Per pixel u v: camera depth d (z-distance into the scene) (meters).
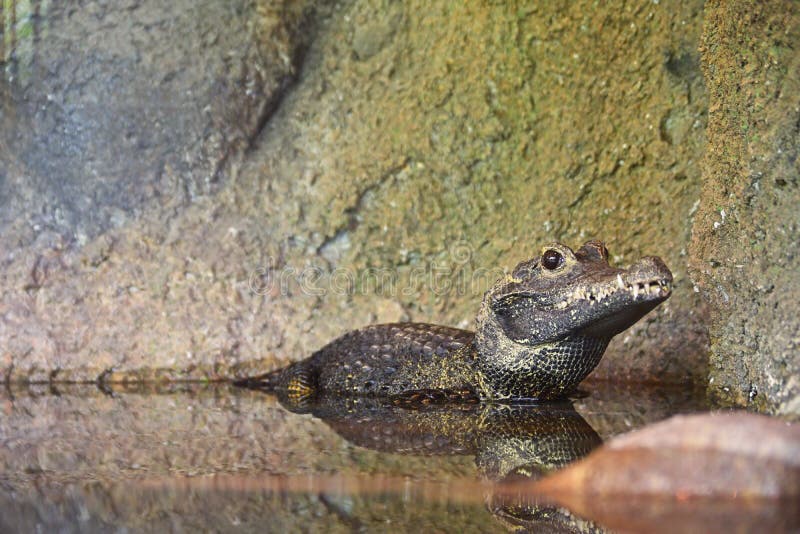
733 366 9.16
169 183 12.64
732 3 8.59
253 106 12.70
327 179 12.82
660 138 11.88
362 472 6.44
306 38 12.89
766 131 8.05
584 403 9.81
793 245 7.74
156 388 11.88
